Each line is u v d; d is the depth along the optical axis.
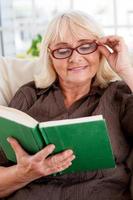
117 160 1.28
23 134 1.01
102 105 1.32
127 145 1.32
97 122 0.96
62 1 3.73
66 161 1.04
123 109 1.32
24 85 1.51
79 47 1.31
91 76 1.36
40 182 1.26
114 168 1.25
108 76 1.43
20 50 3.64
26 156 1.04
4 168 1.20
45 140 1.00
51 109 1.37
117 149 1.28
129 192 1.25
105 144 1.03
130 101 1.32
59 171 1.10
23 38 3.69
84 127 0.97
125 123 1.29
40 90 1.46
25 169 1.07
